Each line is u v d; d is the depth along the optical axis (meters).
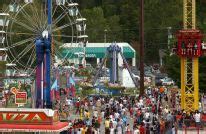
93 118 110.31
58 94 136.12
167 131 105.88
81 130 97.25
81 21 137.75
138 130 101.19
